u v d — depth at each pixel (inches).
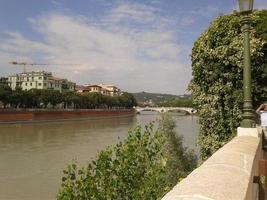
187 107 6289.4
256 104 523.2
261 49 505.4
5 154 1967.3
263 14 523.5
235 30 509.7
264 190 155.6
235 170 113.3
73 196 255.3
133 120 5679.1
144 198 264.5
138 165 283.9
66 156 1914.4
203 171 105.2
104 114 6043.3
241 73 496.1
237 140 209.5
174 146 709.3
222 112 514.6
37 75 6417.3
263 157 306.7
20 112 3973.9
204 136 543.8
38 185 1293.1
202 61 531.8
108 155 275.4
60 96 5000.0
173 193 81.6
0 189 1230.3
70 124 4355.3
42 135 2967.5
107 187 267.6
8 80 6668.3
